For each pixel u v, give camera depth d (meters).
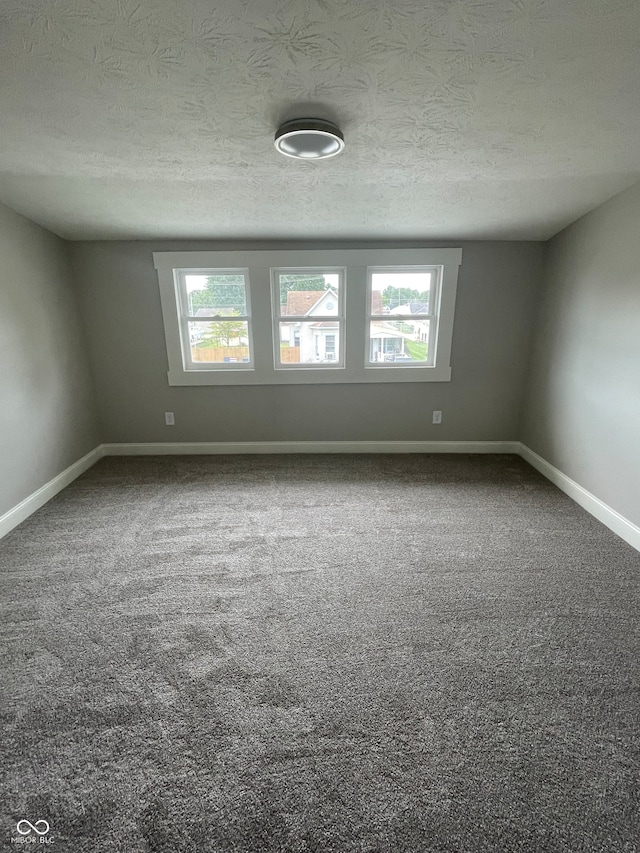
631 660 1.56
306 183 2.30
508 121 1.66
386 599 1.91
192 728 1.30
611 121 1.66
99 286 3.43
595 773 1.17
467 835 1.03
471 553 2.27
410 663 1.55
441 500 2.92
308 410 3.78
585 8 1.09
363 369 3.66
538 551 2.29
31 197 2.44
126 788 1.14
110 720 1.33
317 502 2.89
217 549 2.32
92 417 3.66
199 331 3.65
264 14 1.11
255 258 3.39
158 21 1.12
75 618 1.78
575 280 2.91
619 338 2.46
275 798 1.11
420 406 3.77
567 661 1.56
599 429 2.65
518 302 3.50
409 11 1.10
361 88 1.44
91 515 2.71
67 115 1.59
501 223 2.96
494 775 1.17
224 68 1.32
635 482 2.33
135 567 2.15
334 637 1.68
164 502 2.90
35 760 1.21
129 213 2.73
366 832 1.04
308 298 3.57
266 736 1.28
